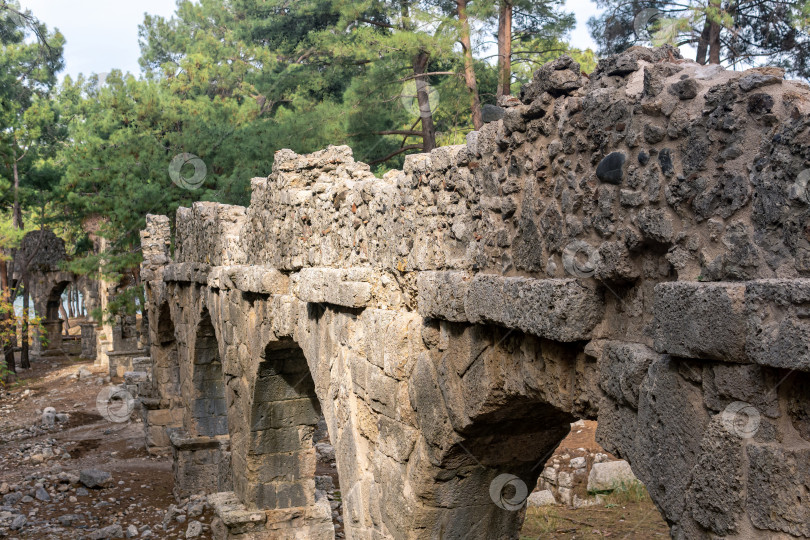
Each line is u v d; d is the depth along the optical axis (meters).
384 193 6.29
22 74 27.38
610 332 3.89
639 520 10.80
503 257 4.70
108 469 17.97
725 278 3.08
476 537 5.98
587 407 4.11
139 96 20.39
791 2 10.77
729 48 10.94
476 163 4.96
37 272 36.84
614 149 3.68
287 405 10.88
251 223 10.46
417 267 5.75
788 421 2.88
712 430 3.03
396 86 14.66
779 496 2.80
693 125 3.21
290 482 11.22
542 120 4.25
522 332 4.53
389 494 6.32
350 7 14.70
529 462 5.86
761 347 2.77
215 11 29.75
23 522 13.82
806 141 2.74
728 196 3.06
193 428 15.48
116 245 22.52
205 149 18.38
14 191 27.64
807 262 2.77
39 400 26.75
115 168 20.05
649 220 3.43
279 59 23.97
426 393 5.65
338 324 7.21
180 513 14.22
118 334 29.86
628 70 3.71
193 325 14.70
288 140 15.89
